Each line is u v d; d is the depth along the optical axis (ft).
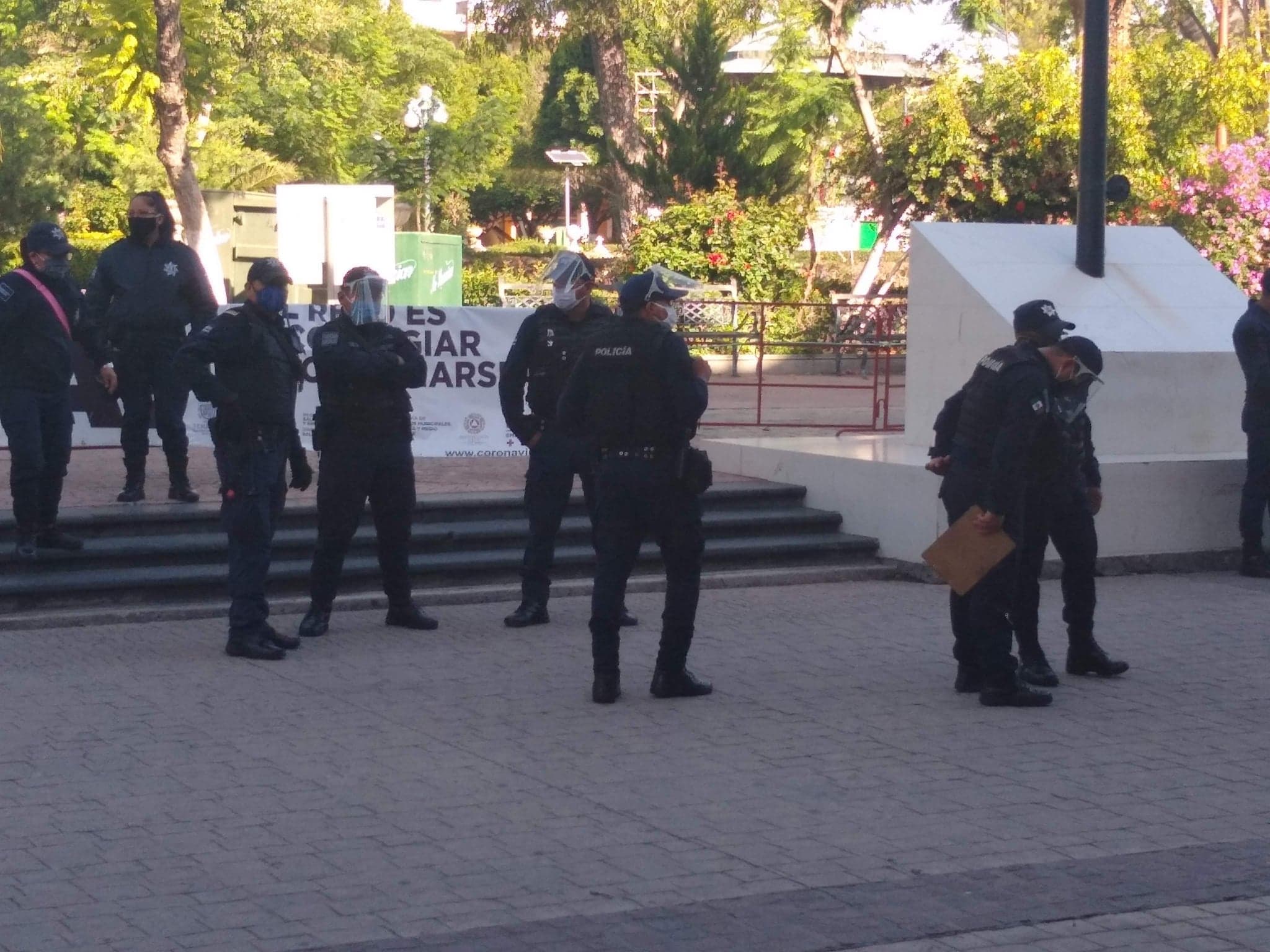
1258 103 87.61
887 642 29.68
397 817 19.17
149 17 85.05
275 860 17.58
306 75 154.30
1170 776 21.49
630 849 18.16
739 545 36.09
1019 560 25.63
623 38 108.99
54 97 127.54
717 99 99.50
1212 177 63.87
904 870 17.62
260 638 27.71
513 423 30.01
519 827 18.89
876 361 48.08
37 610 29.99
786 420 53.78
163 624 30.07
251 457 27.20
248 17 140.56
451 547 34.12
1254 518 37.09
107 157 138.92
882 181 82.43
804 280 97.19
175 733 22.77
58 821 18.81
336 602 31.71
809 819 19.39
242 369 27.07
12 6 148.66
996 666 24.85
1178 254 42.22
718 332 59.98
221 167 133.18
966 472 25.09
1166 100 82.89
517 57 119.24
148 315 33.19
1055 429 25.07
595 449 24.97
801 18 106.52
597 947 15.21
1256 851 18.48
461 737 22.81
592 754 22.07
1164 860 18.11
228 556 29.63
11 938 15.25
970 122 78.38
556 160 147.02
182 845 18.06
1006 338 37.96
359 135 162.09
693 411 24.13
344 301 28.66
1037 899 16.72
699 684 25.41
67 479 37.45
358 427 28.63
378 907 16.21
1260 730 23.93
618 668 25.29
